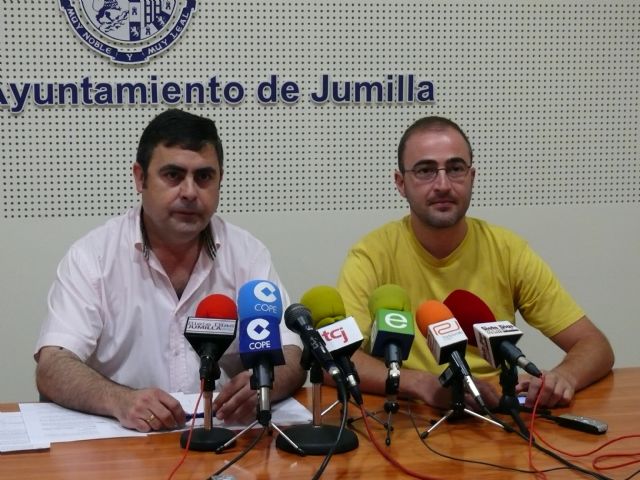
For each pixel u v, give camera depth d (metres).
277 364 1.59
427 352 2.36
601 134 3.68
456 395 1.81
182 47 3.30
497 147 3.59
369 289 2.39
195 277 2.26
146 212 2.15
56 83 3.22
